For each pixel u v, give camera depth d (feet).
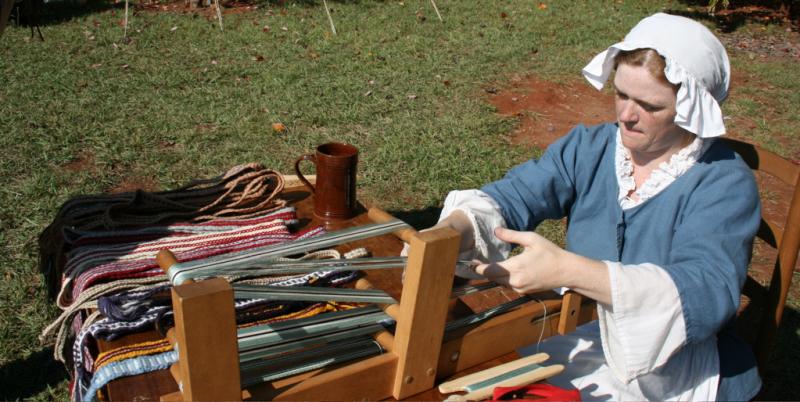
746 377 5.24
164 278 5.12
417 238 3.82
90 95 17.81
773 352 9.68
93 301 4.88
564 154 5.73
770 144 18.20
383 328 4.45
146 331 4.73
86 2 28.14
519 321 4.61
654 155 5.20
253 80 19.67
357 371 3.94
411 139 16.11
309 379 3.86
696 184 4.98
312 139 15.89
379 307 4.58
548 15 30.19
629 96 4.75
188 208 6.49
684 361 5.03
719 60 4.65
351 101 18.28
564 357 5.53
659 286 4.31
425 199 13.53
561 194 5.79
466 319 4.54
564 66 23.08
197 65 20.86
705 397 5.06
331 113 17.37
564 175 5.72
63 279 5.38
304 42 23.94
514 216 5.61
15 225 11.68
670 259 4.91
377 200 13.39
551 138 17.44
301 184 7.60
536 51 24.57
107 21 25.36
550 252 4.37
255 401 3.67
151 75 19.74
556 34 27.09
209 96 18.15
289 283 5.24
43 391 8.36
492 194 5.61
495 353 4.62
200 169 14.21
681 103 4.56
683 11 33.55
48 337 9.21
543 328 4.77
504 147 16.37
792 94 22.31
